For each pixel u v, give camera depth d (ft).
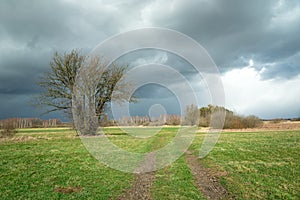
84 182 36.88
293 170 43.75
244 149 69.05
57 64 119.14
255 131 131.54
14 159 53.21
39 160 52.65
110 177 40.11
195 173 43.88
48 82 119.24
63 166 47.34
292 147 68.44
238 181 37.86
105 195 31.30
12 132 101.04
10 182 36.01
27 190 32.65
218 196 31.48
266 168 45.57
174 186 35.55
